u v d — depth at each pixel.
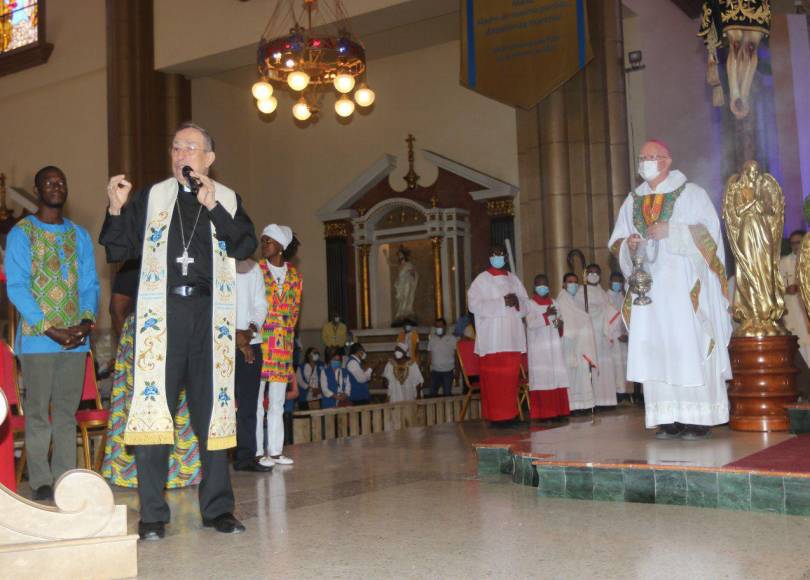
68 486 3.27
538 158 15.15
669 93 17.05
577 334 11.66
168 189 4.30
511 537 3.92
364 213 19.25
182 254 4.19
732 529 3.96
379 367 18.42
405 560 3.54
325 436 10.13
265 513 4.73
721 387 5.99
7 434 4.36
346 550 3.76
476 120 18.22
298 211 20.09
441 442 8.40
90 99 19.64
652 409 5.94
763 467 4.45
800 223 18.98
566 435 6.41
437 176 18.55
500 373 10.12
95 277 5.77
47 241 5.52
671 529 4.00
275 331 7.00
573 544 3.75
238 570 3.46
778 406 6.27
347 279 19.34
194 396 4.25
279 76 14.25
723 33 7.25
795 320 10.70
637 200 6.20
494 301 10.15
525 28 14.46
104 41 19.36
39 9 20.22
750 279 6.46
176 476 5.80
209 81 19.23
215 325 4.25
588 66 15.04
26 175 20.61
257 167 20.38
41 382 5.44
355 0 16.12
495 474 5.89
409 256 18.88
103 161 19.33
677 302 5.86
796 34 19.30
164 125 18.34
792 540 3.71
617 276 13.69
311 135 20.03
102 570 3.29
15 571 3.14
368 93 14.15
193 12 17.70
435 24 17.30
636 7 15.98
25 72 20.67
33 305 5.38
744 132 18.75
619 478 4.76
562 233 14.85
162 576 3.38
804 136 18.98
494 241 17.69
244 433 6.71
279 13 16.72
